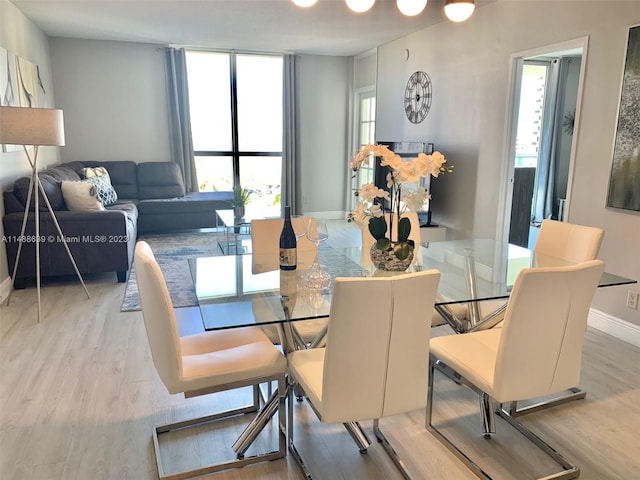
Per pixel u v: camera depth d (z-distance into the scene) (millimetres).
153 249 5551
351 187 7863
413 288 1546
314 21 5172
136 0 4441
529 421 2283
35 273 4055
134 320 3445
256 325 1778
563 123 6418
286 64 7090
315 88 7441
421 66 5539
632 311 3125
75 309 3650
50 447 2035
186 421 2213
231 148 7250
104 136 6621
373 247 2289
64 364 2773
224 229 5516
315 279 2248
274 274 2383
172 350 1696
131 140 6742
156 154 6879
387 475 1910
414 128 5770
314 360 1939
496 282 2330
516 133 4227
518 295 1640
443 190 5180
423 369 1707
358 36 5922
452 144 5012
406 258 2230
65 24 5422
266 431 2209
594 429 2221
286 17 5012
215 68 6965
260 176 7480
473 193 4711
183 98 6730
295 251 2416
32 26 5273
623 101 3045
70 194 4293
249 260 2658
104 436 2119
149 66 6633
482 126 4531
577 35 3402
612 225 3205
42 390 2486
